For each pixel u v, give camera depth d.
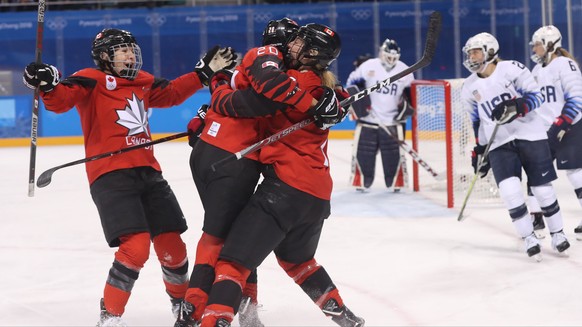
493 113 9.33
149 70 26.19
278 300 8.11
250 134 6.13
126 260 6.52
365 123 15.83
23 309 7.93
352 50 25.98
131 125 6.84
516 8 25.02
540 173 9.66
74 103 6.66
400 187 15.86
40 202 15.18
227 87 6.25
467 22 25.48
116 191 6.66
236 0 27.19
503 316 7.41
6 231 12.33
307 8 25.86
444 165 15.99
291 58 6.13
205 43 26.03
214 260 6.15
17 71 25.84
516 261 9.67
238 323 7.26
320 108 5.82
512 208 9.56
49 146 25.73
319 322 7.38
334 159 21.14
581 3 20.05
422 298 8.11
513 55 25.27
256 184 6.20
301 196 5.97
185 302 6.10
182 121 26.25
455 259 9.84
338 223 12.52
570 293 8.16
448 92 13.80
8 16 25.55
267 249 5.93
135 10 25.89
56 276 9.32
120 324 6.55
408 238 11.23
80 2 26.48
